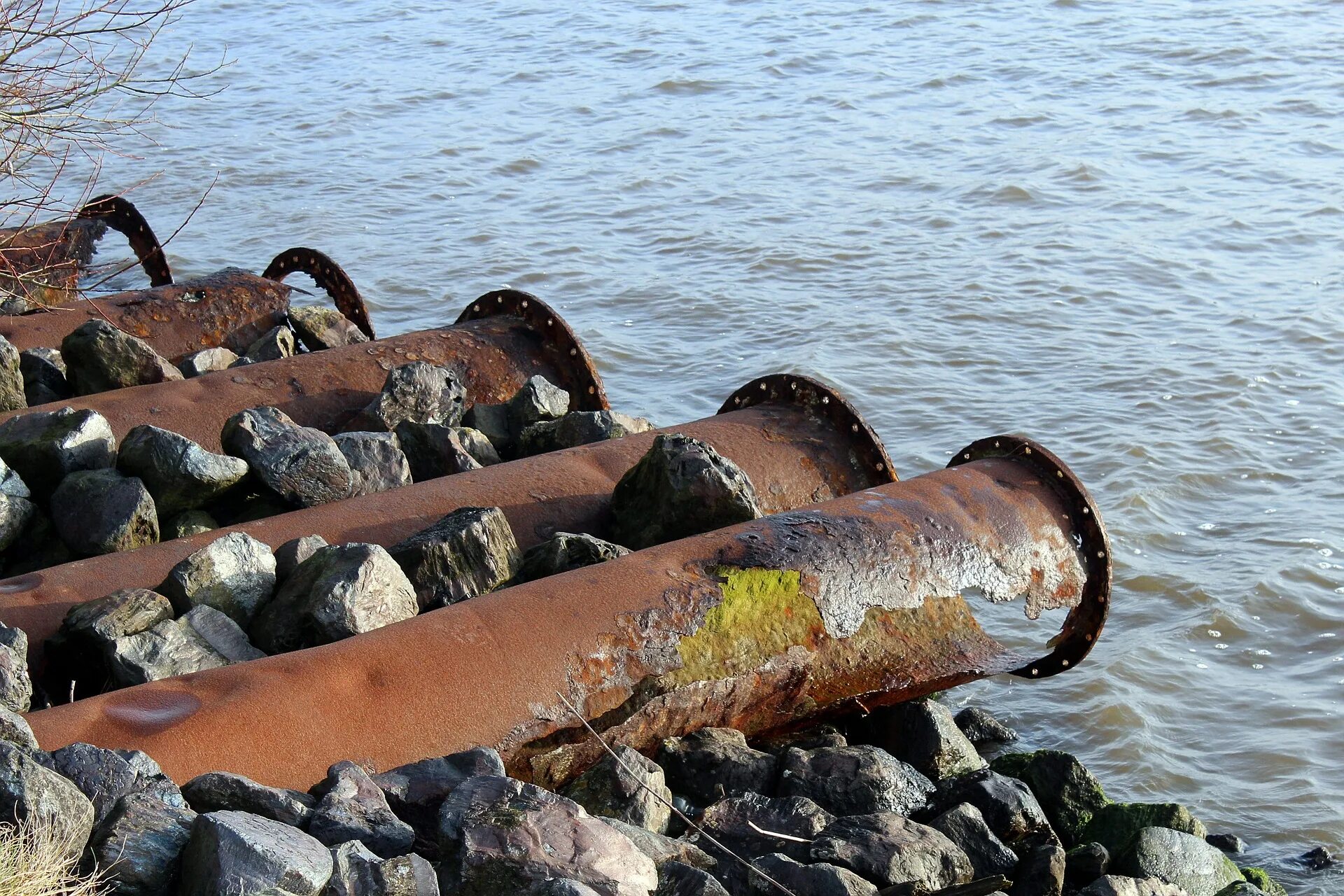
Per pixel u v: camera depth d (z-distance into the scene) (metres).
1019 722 8.53
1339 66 24.20
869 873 5.58
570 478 7.91
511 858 4.30
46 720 5.09
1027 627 9.59
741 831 5.81
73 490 7.23
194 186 20.67
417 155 22.08
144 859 3.96
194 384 9.30
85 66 17.11
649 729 6.20
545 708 5.85
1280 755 8.16
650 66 26.81
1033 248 16.95
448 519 6.96
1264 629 9.48
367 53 29.25
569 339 10.27
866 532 7.03
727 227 18.17
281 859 3.86
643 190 19.89
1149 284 15.78
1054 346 14.26
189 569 6.21
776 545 6.80
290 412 9.23
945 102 23.59
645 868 4.48
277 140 23.14
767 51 27.41
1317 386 13.12
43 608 6.27
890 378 13.65
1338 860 7.30
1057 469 7.72
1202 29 27.09
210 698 5.32
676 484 7.32
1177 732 8.45
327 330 11.38
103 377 9.50
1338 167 19.34
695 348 14.68
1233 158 19.97
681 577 6.52
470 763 4.88
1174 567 10.21
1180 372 13.47
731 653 6.41
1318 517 10.85
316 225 18.83
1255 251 16.62
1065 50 26.38
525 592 6.24
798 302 15.69
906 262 16.72
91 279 16.08
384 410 9.05
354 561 6.13
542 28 30.45
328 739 5.34
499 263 17.20
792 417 8.59
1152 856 6.33
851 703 6.99
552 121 23.64
